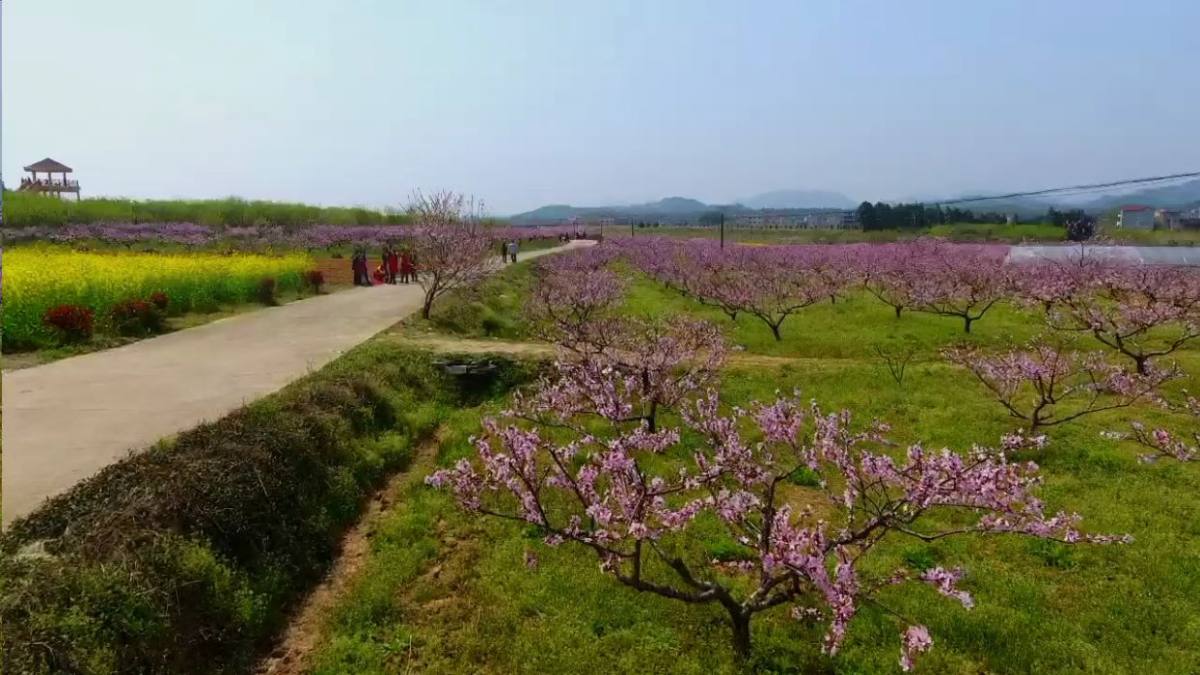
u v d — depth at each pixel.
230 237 49.50
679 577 7.16
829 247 51.59
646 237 82.69
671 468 9.98
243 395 10.91
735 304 23.06
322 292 25.83
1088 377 14.91
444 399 13.65
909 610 6.55
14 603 5.17
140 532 6.26
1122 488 9.29
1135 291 21.94
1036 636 6.19
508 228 78.81
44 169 67.00
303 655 6.36
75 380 11.86
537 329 17.97
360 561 7.97
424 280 24.30
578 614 6.63
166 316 18.45
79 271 19.11
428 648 6.27
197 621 6.01
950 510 8.69
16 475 7.56
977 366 13.52
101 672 5.02
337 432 9.80
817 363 16.03
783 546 5.32
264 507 7.54
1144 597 6.77
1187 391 14.23
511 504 8.91
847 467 6.16
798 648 6.02
